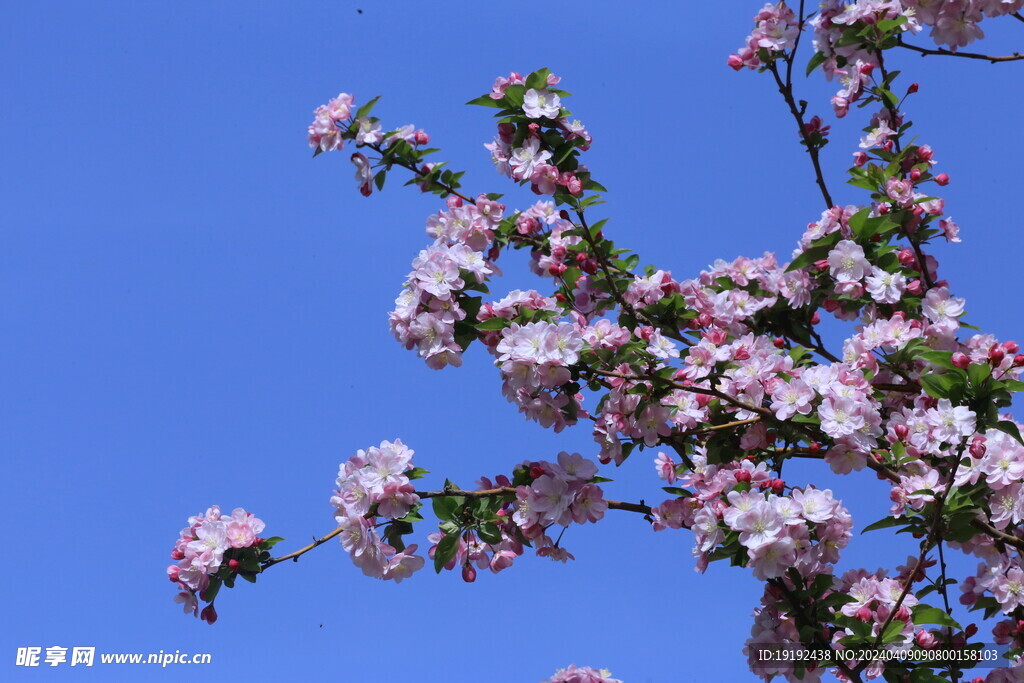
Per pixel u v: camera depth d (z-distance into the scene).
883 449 3.50
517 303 3.40
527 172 3.62
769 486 3.08
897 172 4.00
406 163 3.78
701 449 3.74
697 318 4.03
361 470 3.35
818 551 3.07
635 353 3.32
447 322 3.35
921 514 3.23
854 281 3.71
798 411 3.22
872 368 3.55
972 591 3.49
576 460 3.51
